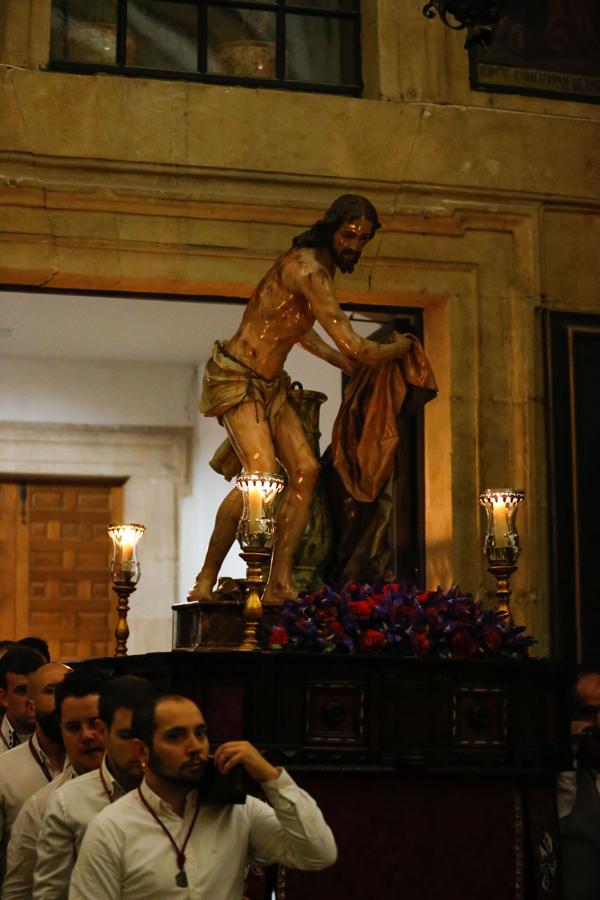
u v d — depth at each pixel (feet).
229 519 29.19
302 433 29.09
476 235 36.24
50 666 22.52
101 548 54.13
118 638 30.78
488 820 24.00
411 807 23.67
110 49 35.50
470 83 36.86
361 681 23.73
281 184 34.94
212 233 34.60
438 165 35.91
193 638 27.58
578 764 25.02
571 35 38.06
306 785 23.25
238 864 17.63
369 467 31.37
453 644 24.68
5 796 22.03
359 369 31.68
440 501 35.60
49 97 33.94
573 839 24.45
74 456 54.24
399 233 35.65
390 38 36.40
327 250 28.37
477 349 35.83
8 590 53.01
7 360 54.19
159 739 17.12
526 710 24.52
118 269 34.14
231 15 36.52
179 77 35.60
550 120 36.96
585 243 36.99
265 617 27.22
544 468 35.68
